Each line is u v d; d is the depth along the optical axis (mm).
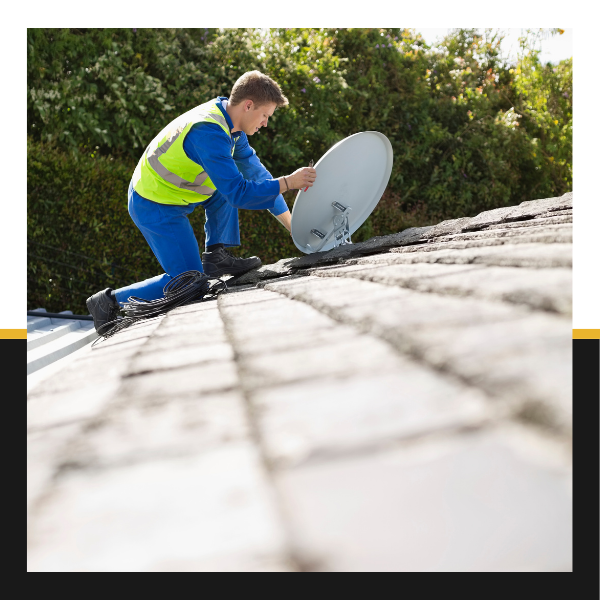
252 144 7016
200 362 897
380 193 3580
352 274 1648
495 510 361
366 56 8648
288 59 7324
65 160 6102
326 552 352
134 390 800
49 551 404
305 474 426
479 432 428
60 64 6168
